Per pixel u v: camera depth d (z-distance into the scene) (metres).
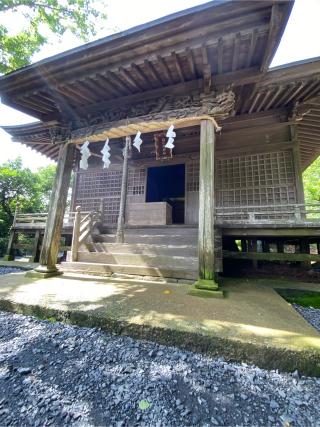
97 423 1.25
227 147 6.26
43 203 19.67
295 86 4.43
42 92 4.15
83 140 4.64
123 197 5.57
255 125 5.98
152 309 2.37
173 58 3.29
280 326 2.00
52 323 2.33
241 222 4.88
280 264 6.25
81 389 1.50
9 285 3.37
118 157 7.70
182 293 3.08
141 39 3.09
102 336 2.08
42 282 3.62
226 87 3.64
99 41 3.25
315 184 15.51
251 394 1.46
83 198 8.51
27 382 1.56
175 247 4.40
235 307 2.53
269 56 3.06
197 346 1.82
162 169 10.84
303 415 1.31
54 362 1.77
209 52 3.21
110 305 2.47
